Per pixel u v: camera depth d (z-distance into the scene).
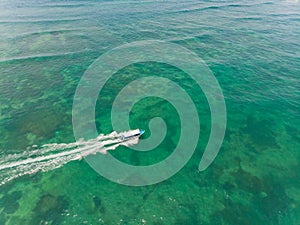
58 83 52.56
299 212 29.11
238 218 28.56
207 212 29.16
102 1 103.31
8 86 51.56
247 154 36.28
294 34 72.50
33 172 33.34
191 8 94.31
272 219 28.47
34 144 37.50
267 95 47.94
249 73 54.56
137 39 70.25
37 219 28.36
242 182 32.50
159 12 90.69
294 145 37.81
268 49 64.19
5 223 27.94
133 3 101.00
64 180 32.47
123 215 28.80
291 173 33.72
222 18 84.81
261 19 84.00
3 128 40.59
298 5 100.38
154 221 28.22
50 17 86.88
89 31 75.94
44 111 44.50
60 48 66.00
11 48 65.94
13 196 30.59
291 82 51.44
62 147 36.91
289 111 44.19
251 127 40.91
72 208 29.48
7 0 107.56
